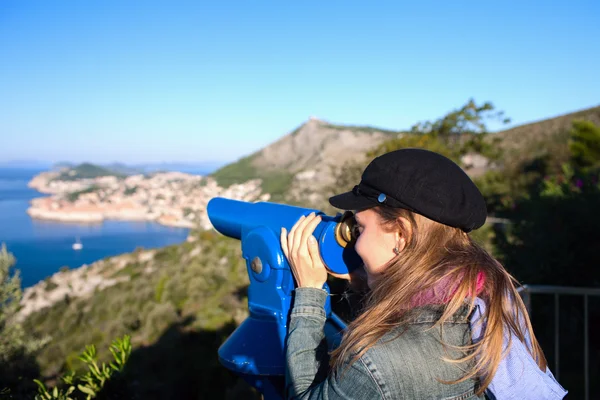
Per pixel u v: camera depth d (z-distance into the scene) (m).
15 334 6.79
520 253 5.36
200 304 9.63
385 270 0.95
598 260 4.77
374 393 0.79
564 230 5.02
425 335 0.84
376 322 0.86
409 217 0.90
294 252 1.13
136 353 7.64
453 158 16.48
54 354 9.80
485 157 20.75
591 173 7.14
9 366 6.51
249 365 1.25
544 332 4.63
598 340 2.98
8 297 6.99
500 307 0.88
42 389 2.08
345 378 0.83
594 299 4.55
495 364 0.84
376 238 0.96
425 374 0.81
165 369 7.06
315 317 1.06
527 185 15.73
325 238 1.08
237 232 1.49
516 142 33.56
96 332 10.61
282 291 1.27
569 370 4.04
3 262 7.00
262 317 1.32
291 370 0.98
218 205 1.58
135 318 10.23
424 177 0.89
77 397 2.23
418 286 0.87
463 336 0.86
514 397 0.86
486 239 6.85
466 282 0.86
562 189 6.21
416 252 0.90
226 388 6.47
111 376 2.25
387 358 0.81
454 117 19.53
